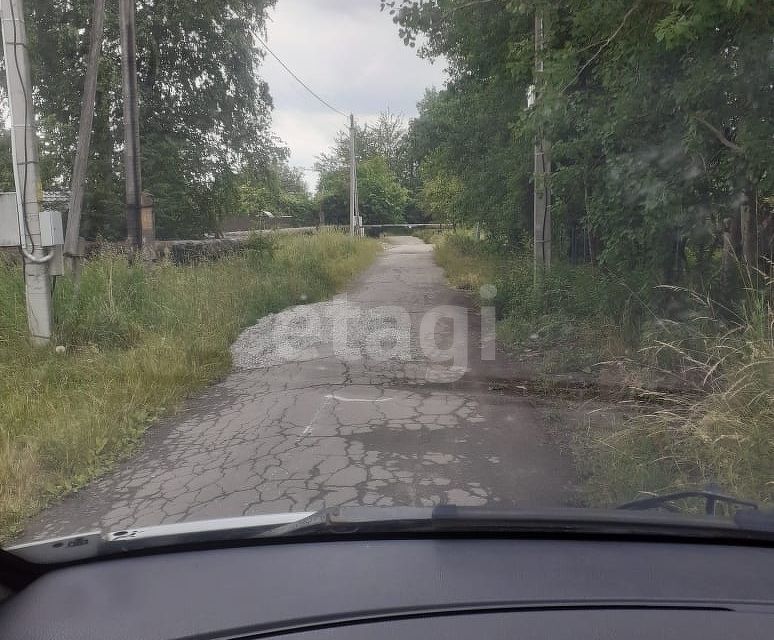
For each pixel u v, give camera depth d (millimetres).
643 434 4656
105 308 8438
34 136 7809
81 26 16734
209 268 12391
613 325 7605
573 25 6801
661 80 6141
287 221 41781
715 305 6543
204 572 2146
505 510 2418
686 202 6348
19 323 8016
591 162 7934
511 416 5758
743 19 5168
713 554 2227
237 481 4500
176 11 17594
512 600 1885
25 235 7777
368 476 4500
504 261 14617
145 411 5941
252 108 19906
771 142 5387
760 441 3795
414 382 6938
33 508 4176
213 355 7902
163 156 17453
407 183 61188
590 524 2326
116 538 2381
